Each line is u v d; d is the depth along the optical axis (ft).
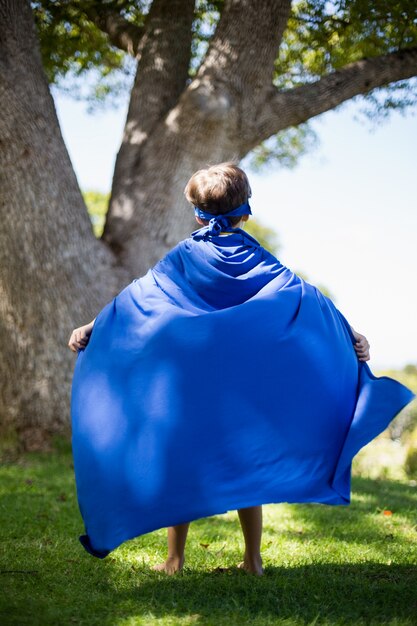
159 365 10.44
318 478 10.36
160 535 15.06
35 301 26.16
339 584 11.10
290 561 12.83
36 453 25.95
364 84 29.40
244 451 10.12
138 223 27.86
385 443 35.73
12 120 24.99
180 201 27.89
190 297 10.96
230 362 10.36
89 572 11.87
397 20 31.50
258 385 10.34
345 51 35.09
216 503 9.92
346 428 10.79
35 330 26.37
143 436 10.26
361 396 10.89
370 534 15.58
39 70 26.09
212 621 9.31
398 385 10.85
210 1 34.14
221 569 11.90
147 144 28.48
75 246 26.35
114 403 10.60
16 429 26.43
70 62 38.04
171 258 11.26
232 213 11.27
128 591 10.73
